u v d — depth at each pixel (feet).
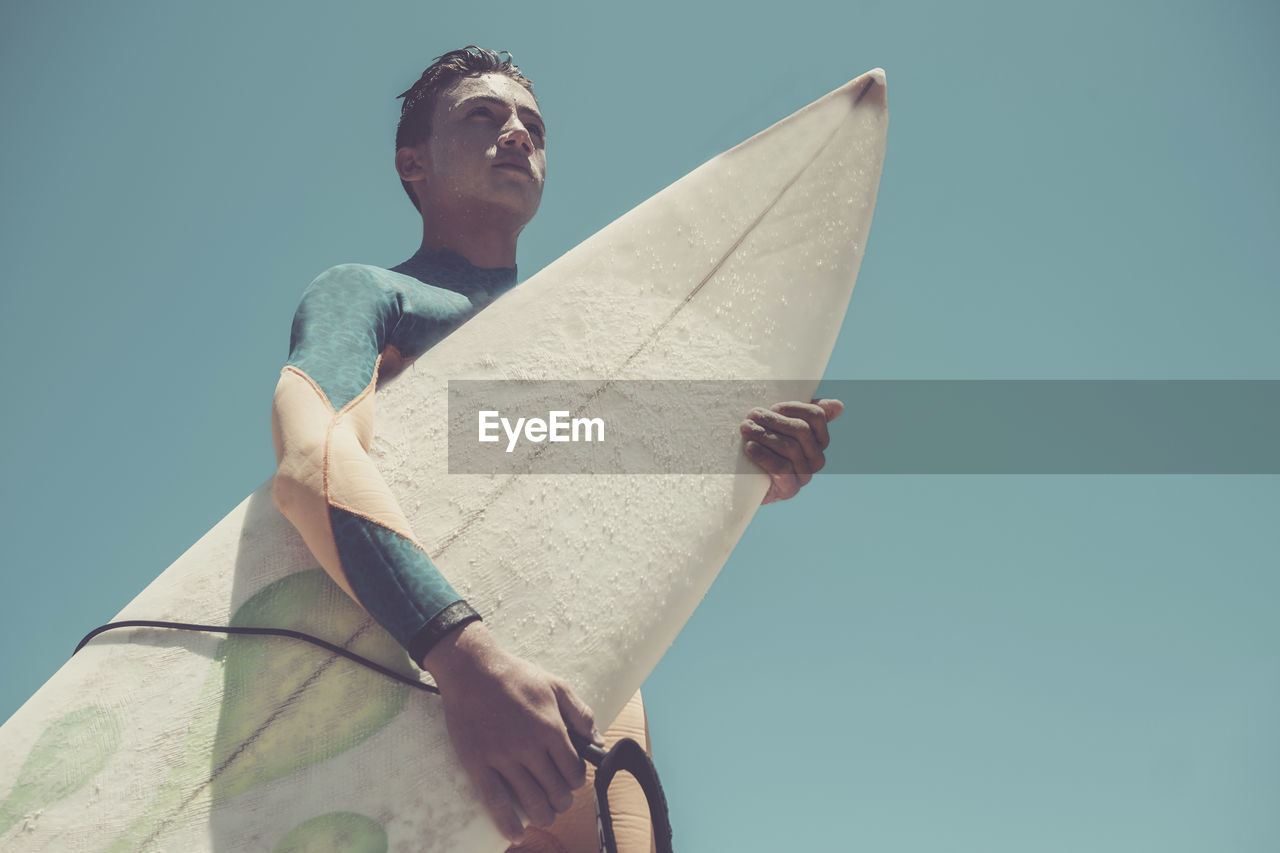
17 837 4.32
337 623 4.69
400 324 5.50
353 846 4.23
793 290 6.21
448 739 4.40
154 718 4.56
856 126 6.74
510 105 6.56
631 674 5.03
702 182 6.36
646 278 5.97
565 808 4.10
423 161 6.64
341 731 4.46
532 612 4.90
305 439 4.43
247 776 4.40
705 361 5.82
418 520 4.97
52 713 4.62
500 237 6.47
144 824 4.33
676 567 5.29
